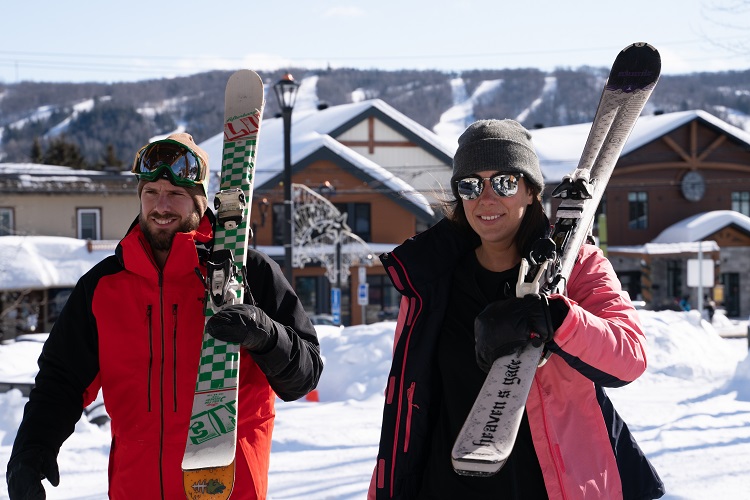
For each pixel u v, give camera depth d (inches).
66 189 1084.5
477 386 83.7
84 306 96.2
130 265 93.7
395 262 88.0
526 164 83.0
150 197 95.3
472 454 59.7
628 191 1398.9
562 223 76.5
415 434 86.5
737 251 1365.7
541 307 68.4
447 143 1363.2
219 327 82.0
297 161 1157.7
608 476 79.4
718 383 349.7
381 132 1289.4
